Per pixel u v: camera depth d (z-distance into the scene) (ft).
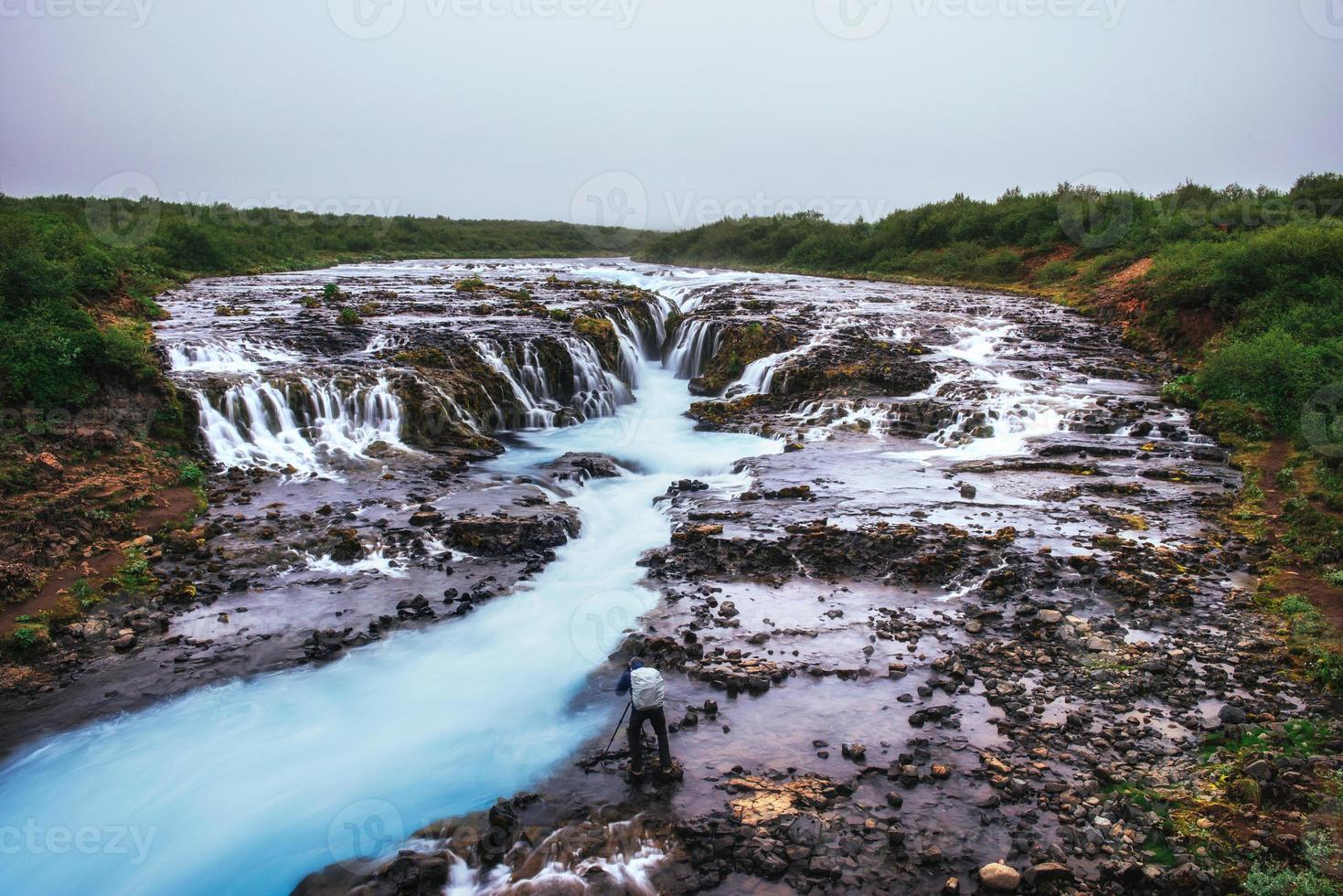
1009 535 39.40
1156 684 27.86
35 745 25.62
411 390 57.72
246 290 101.81
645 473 54.29
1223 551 38.19
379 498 45.24
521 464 53.93
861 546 38.65
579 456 55.47
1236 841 20.57
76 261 68.39
